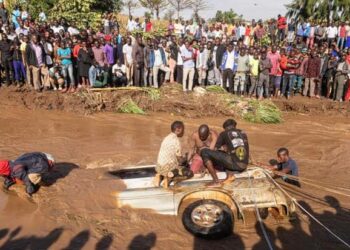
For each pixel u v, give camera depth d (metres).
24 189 7.52
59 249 5.77
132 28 19.30
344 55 16.47
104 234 6.18
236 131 7.04
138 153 10.11
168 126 12.92
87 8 19.55
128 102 14.13
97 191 7.23
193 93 15.00
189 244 6.07
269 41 19.95
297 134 12.97
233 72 15.75
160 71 15.91
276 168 8.28
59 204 6.98
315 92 17.19
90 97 13.87
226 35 19.33
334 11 23.66
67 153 9.86
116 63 15.12
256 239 6.30
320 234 6.55
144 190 6.91
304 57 16.75
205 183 6.87
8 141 10.52
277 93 16.62
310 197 7.98
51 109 13.49
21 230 6.23
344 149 11.51
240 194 6.68
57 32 15.37
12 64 14.08
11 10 17.84
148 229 6.36
